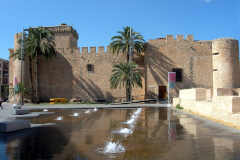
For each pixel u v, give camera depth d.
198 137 7.86
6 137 8.16
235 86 35.84
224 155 5.62
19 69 37.44
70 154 5.86
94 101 38.38
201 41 37.25
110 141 7.35
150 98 36.31
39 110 22.08
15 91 33.50
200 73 36.69
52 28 44.25
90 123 12.00
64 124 11.64
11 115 16.23
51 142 7.30
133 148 6.39
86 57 39.28
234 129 9.51
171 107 24.66
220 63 35.81
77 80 39.22
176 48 36.88
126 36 35.44
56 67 39.94
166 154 5.74
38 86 39.97
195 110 16.41
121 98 37.78
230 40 35.91
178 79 36.53
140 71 35.88
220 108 11.62
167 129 9.69
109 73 38.38
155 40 37.09
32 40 35.97
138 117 14.76
